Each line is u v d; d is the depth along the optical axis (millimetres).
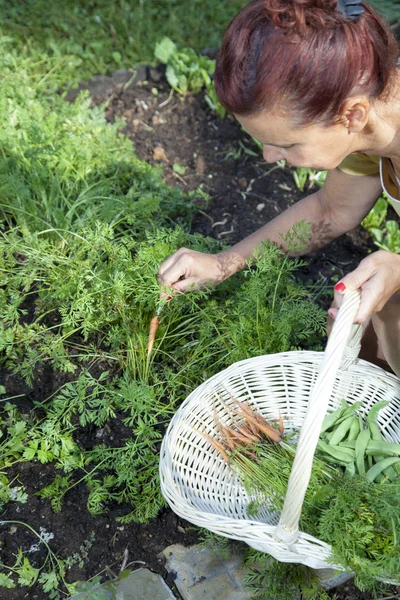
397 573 910
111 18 2420
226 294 1484
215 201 1803
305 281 1634
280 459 1108
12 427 1209
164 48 2125
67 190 1648
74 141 1700
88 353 1342
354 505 978
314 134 849
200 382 1318
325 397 825
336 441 1123
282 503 1053
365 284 929
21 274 1360
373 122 900
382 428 1172
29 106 1880
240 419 1174
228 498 1094
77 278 1320
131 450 1167
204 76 2061
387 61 830
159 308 1216
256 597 1050
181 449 1091
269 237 1292
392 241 1707
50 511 1158
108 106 2057
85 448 1245
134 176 1742
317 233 1313
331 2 803
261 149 1965
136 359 1322
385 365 1351
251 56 796
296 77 785
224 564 1097
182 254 1194
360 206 1254
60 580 1077
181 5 2537
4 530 1131
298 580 1047
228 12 2527
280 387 1206
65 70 2129
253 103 813
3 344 1268
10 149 1683
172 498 969
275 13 784
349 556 912
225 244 1635
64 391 1192
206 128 2006
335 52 783
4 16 2383
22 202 1532
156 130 1984
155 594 1064
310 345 1451
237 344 1263
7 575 1069
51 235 1527
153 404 1270
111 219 1544
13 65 2098
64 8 2447
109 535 1136
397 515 958
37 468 1209
